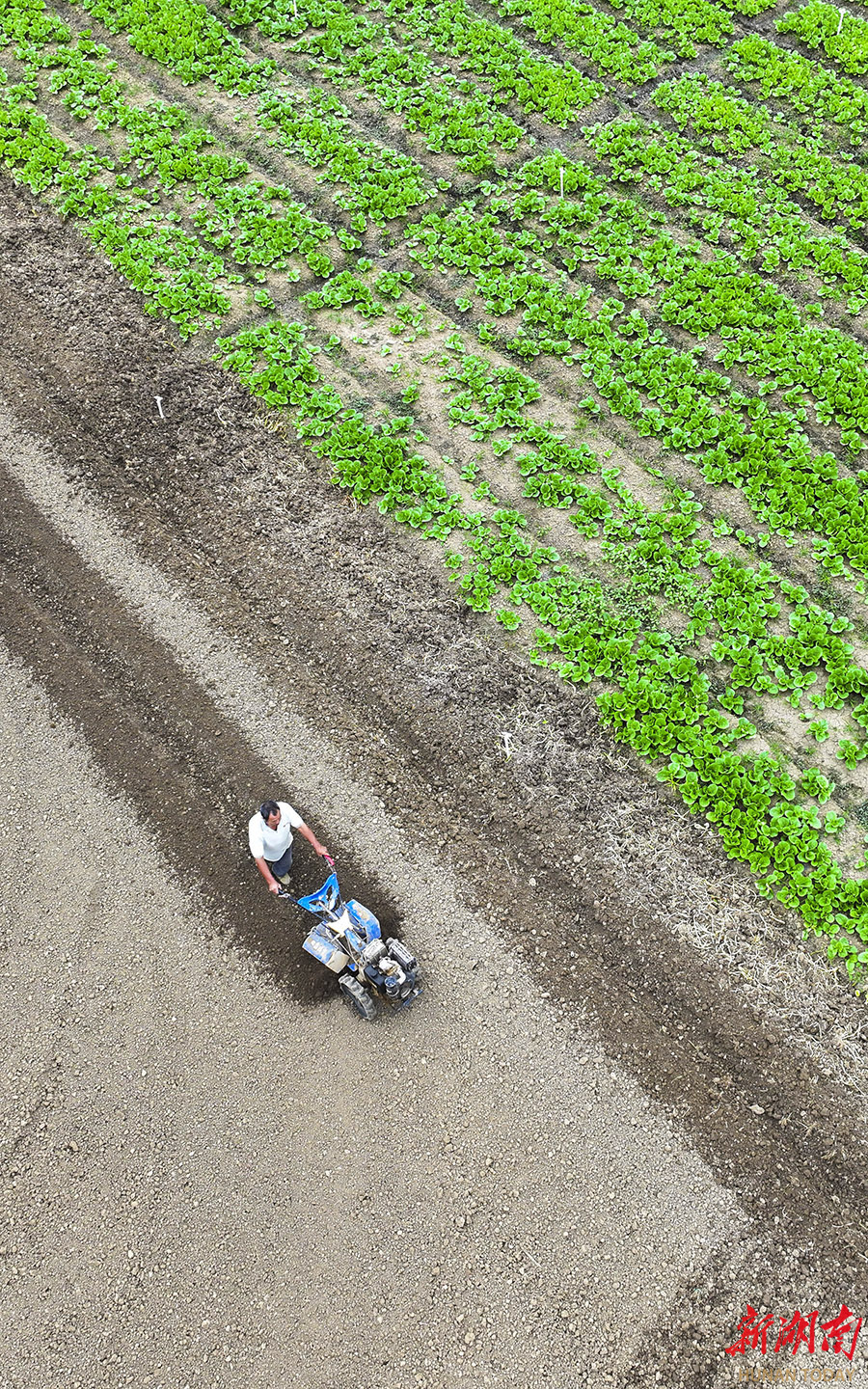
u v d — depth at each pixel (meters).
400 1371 8.66
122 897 11.19
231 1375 8.66
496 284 16.34
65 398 15.28
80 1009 10.49
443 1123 9.79
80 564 13.73
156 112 18.56
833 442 14.74
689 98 18.66
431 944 10.81
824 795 11.66
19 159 18.12
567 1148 9.65
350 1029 10.32
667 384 15.18
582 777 11.89
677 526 13.77
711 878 11.23
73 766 12.12
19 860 11.45
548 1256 9.13
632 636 12.92
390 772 11.98
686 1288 8.99
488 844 11.47
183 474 14.54
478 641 12.97
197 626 13.15
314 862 11.38
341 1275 9.06
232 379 15.46
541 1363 8.68
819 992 10.47
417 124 18.36
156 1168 9.60
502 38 19.56
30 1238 9.30
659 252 16.59
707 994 10.45
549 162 17.61
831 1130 9.70
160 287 16.31
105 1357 8.77
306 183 17.73
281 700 12.53
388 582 13.48
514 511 14.05
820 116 18.41
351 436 14.71
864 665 12.68
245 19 19.89
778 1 20.06
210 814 11.72
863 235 17.06
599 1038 10.24
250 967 10.72
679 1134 9.72
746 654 12.70
